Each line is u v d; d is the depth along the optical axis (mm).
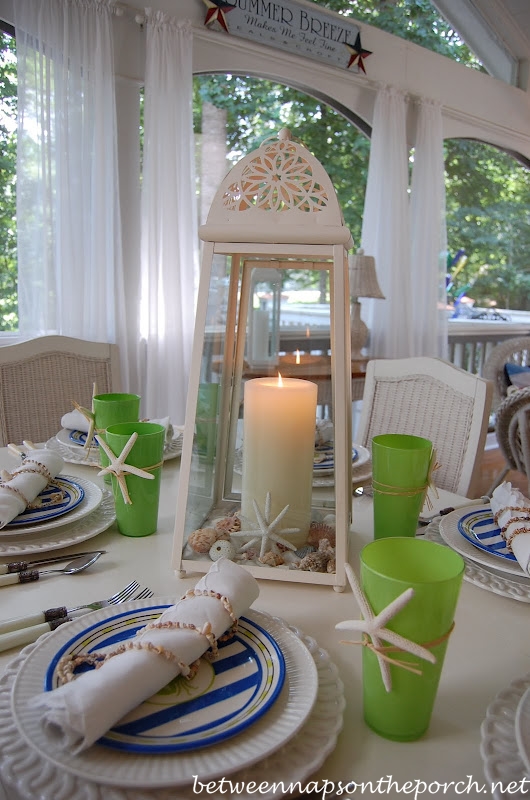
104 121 2428
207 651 517
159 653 465
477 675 551
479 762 443
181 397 2699
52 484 933
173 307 2646
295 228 680
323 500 735
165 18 2514
